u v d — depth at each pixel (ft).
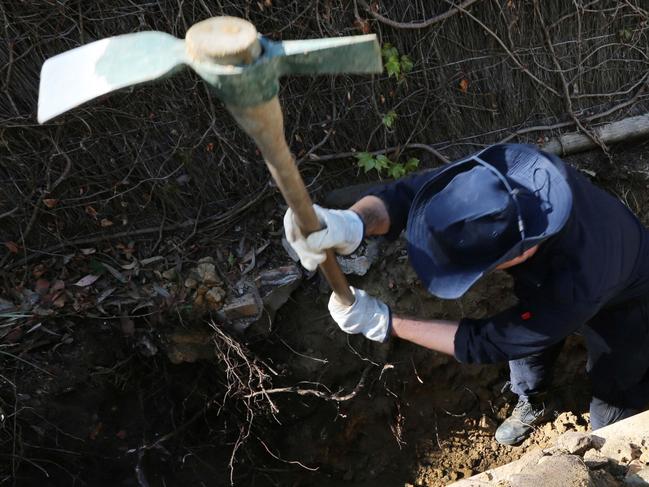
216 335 9.30
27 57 7.91
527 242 4.89
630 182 10.57
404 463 11.12
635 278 6.61
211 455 10.32
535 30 9.71
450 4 9.00
